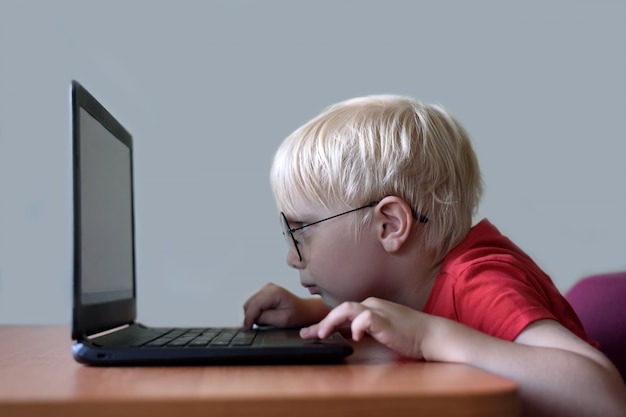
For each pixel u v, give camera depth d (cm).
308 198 115
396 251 113
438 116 123
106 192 98
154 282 197
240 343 77
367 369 65
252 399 46
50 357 85
